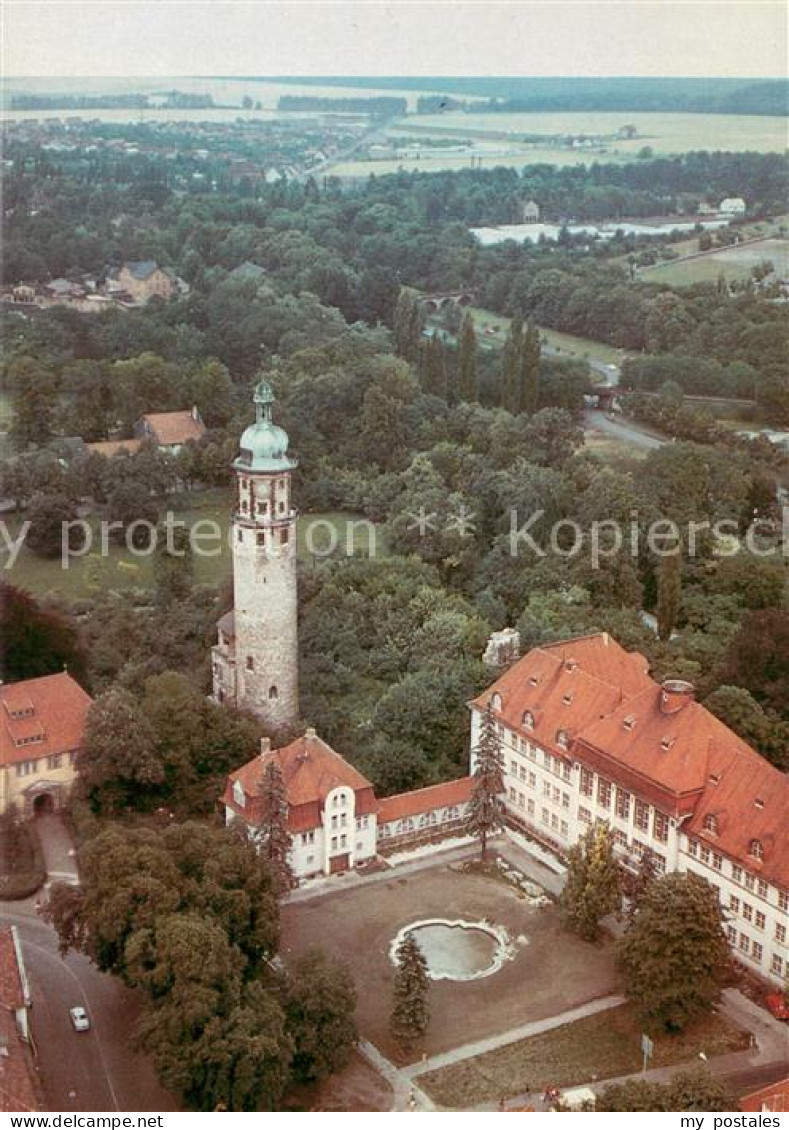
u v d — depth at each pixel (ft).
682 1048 437.99
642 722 526.57
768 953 465.88
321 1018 418.51
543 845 563.07
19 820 561.43
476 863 548.31
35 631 652.89
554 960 485.15
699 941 437.99
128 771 558.15
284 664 609.01
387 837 558.97
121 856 447.01
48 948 485.15
